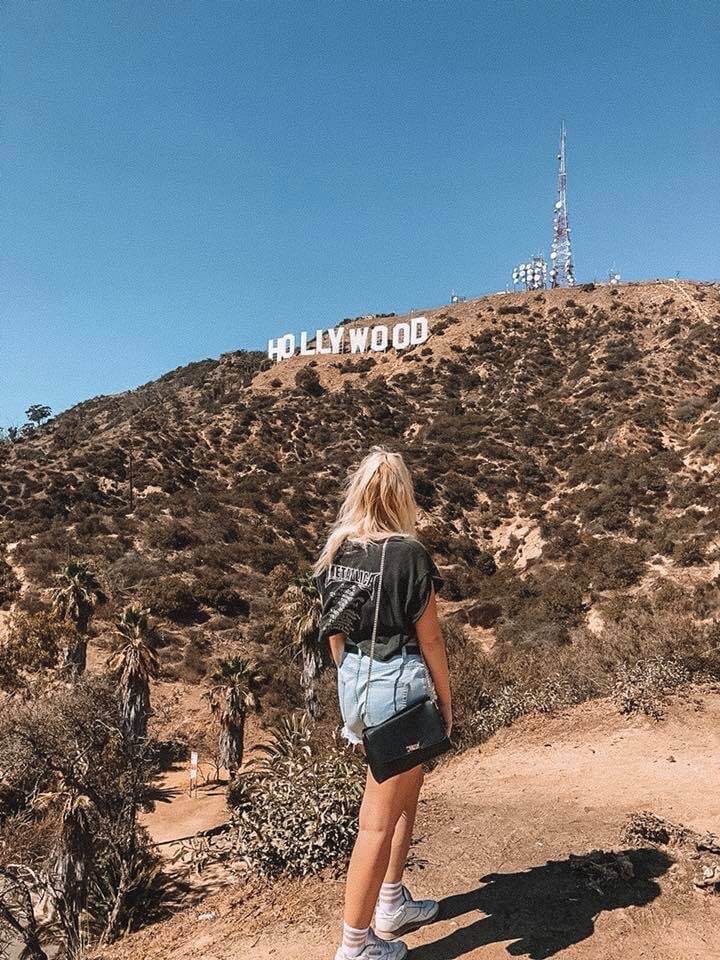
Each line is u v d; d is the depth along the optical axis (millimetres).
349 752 5383
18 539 40438
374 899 2520
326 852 4367
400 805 2512
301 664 34562
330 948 3246
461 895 3549
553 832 4426
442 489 46781
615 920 3164
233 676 28812
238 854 4992
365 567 2449
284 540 45719
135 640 25203
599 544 36781
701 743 6609
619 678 8250
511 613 33656
